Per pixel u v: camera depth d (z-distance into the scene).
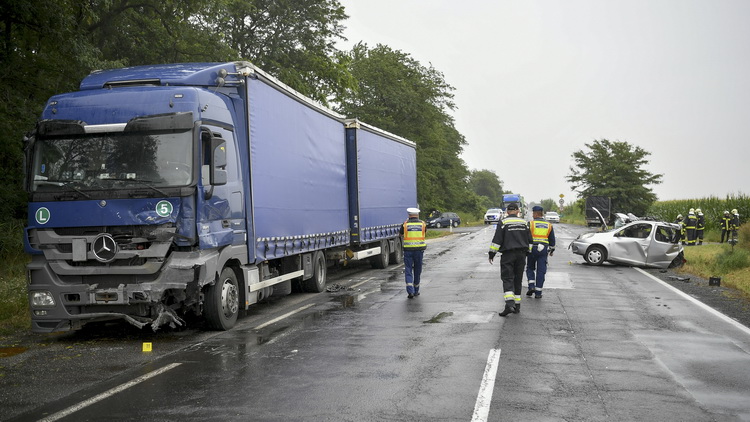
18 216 18.72
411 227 13.54
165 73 10.11
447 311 11.51
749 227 27.17
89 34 21.00
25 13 16.84
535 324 10.10
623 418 5.50
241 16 33.00
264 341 9.06
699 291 14.54
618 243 20.66
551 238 13.19
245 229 10.73
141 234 9.00
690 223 31.31
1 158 18.14
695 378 6.84
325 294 14.52
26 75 19.34
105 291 8.91
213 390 6.47
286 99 12.56
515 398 6.08
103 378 7.10
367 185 18.55
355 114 54.31
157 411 5.79
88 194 9.05
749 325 10.12
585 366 7.35
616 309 11.71
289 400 6.07
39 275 9.13
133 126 9.14
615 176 57.19
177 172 9.07
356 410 5.73
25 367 7.73
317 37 36.03
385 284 16.25
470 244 34.28
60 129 9.25
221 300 9.92
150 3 23.12
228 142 10.20
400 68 56.88
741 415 5.59
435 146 60.16
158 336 9.64
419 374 7.00
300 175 13.37
